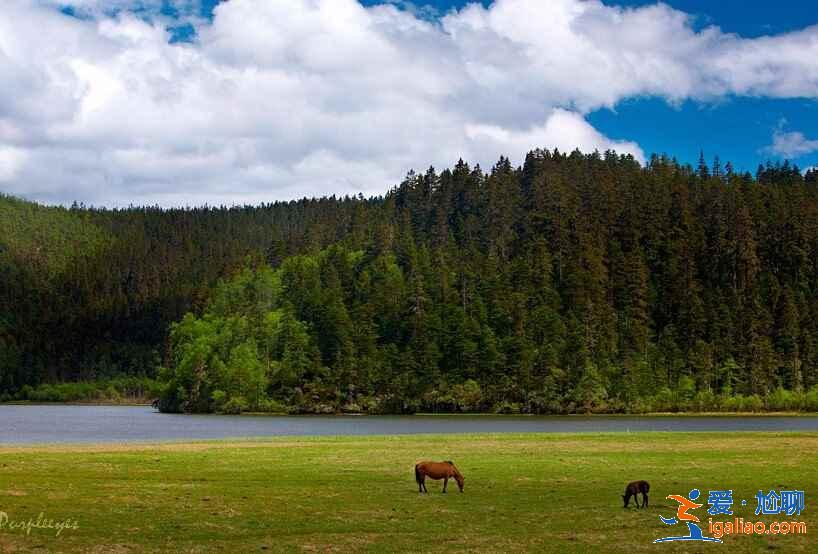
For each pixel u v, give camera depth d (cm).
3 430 10512
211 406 17862
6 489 3553
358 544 2653
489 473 4350
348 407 17738
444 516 3119
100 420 14075
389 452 5522
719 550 2639
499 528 2911
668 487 3856
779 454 5425
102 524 2892
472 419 14662
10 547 2552
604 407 17150
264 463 4769
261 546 2609
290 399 17725
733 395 18262
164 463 4716
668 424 12238
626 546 2669
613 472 4403
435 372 17938
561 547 2641
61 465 4534
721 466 4694
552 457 5203
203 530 2825
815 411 17375
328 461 4903
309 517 3070
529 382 17400
